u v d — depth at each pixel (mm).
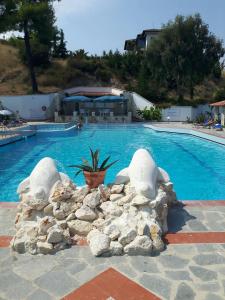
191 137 21844
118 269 3861
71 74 43938
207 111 34219
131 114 34594
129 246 4191
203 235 4801
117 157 15500
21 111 33875
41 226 4453
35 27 34812
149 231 4449
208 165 13234
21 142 20000
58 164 13688
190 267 3889
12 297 3348
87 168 5590
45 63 45031
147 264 3967
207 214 5695
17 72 43125
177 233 4883
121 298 3324
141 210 4879
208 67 37875
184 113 34875
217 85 49469
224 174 11703
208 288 3469
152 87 41938
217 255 4180
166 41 38062
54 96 35562
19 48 45969
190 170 12383
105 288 3488
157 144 19344
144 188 5043
